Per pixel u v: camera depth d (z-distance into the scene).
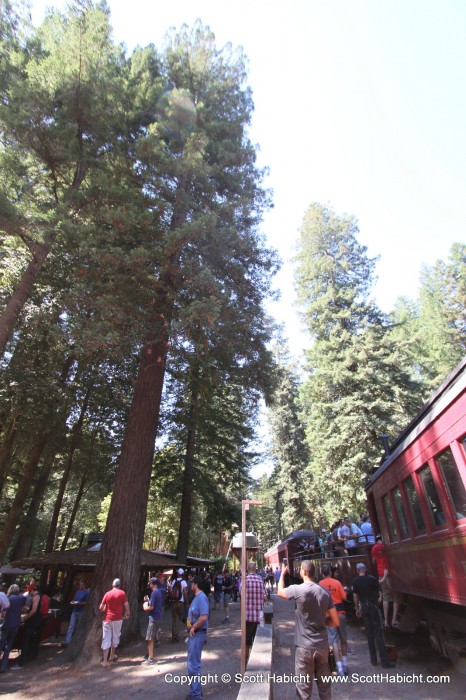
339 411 23.98
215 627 12.55
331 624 4.28
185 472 21.19
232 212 12.41
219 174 13.73
